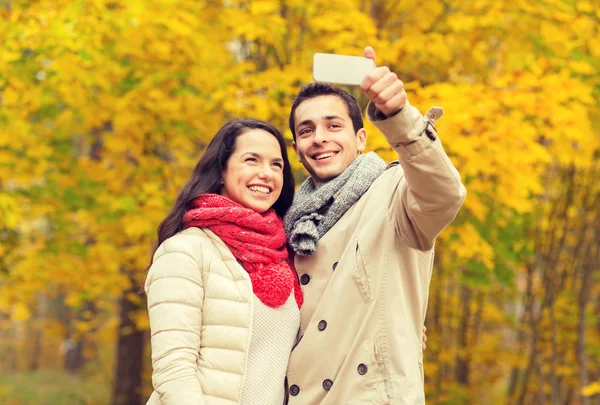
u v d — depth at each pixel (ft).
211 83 18.53
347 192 8.18
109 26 17.79
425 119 6.93
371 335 7.55
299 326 7.94
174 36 18.16
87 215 22.49
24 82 19.15
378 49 17.47
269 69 19.04
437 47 18.16
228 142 8.33
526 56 18.60
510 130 15.05
